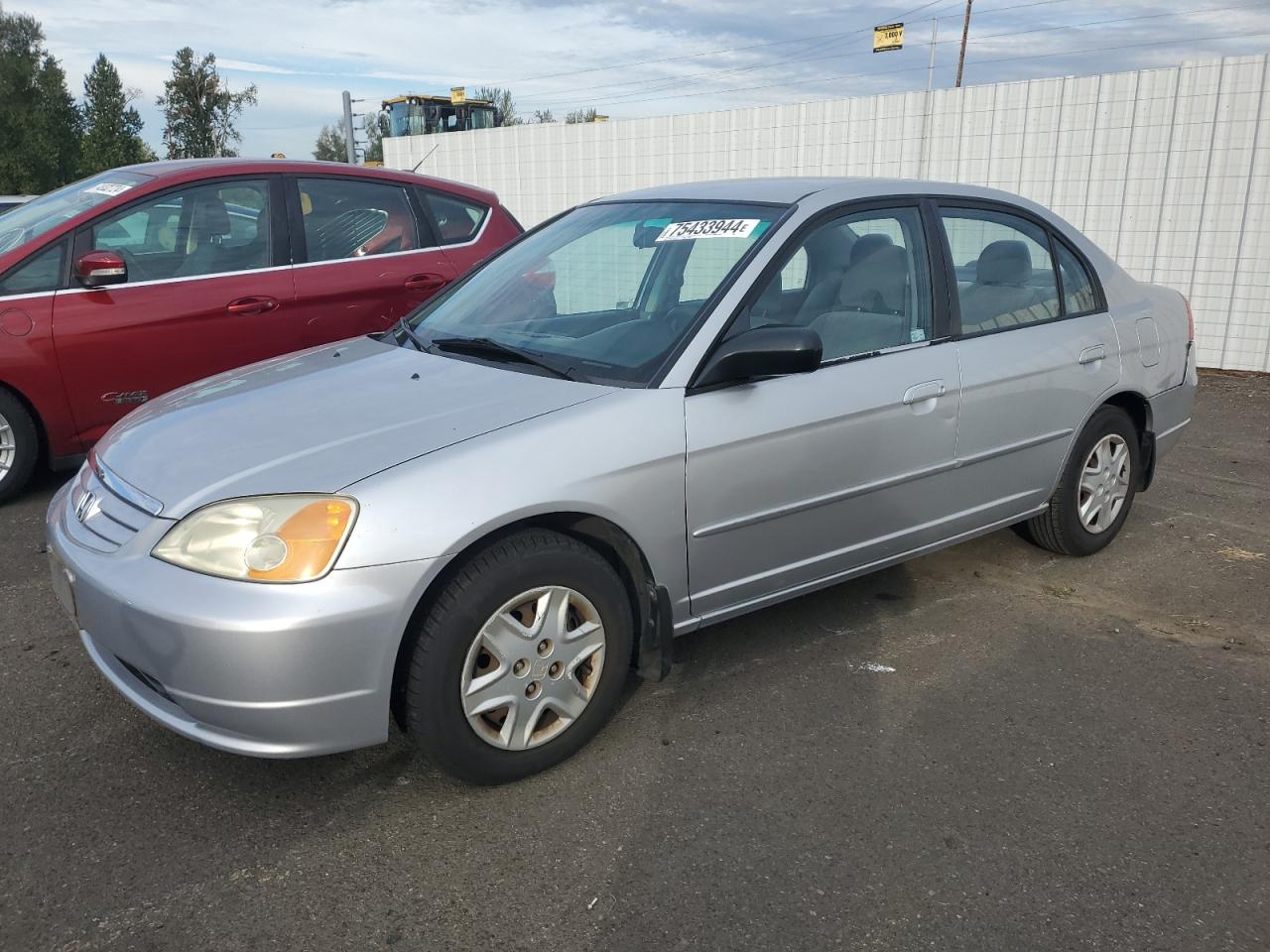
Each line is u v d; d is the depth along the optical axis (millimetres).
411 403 2816
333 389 3002
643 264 3424
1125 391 4207
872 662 3434
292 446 2578
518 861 2398
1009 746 2922
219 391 3139
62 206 5262
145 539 2443
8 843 2439
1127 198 9227
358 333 5637
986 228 3844
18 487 4918
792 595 3285
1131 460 4402
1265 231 8562
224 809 2590
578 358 3045
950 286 3607
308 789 2680
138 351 4965
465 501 2439
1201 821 2572
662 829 2520
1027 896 2283
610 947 2121
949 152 10281
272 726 2316
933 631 3691
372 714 2400
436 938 2146
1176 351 4520
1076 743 2943
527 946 2125
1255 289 8719
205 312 5105
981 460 3674
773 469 3023
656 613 2873
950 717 3080
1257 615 3877
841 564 3363
